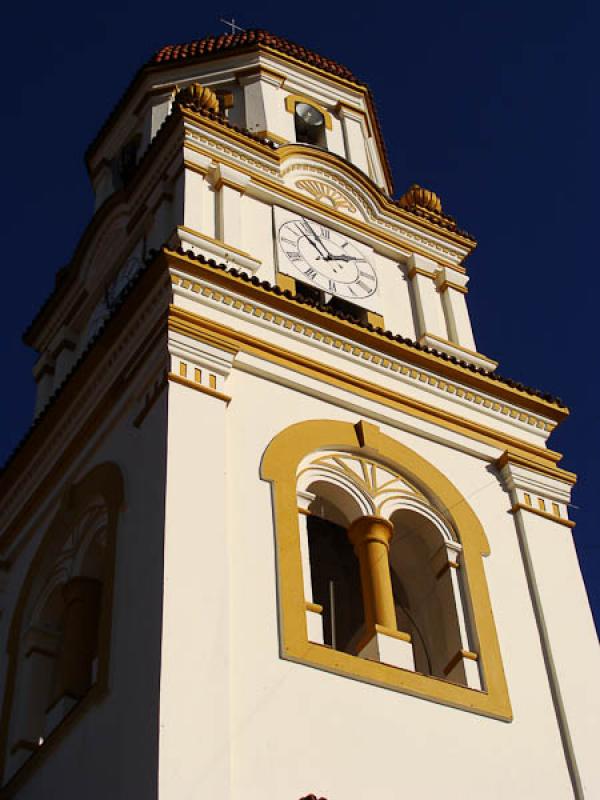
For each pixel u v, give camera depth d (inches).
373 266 1035.9
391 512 836.6
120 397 861.8
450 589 818.8
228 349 838.5
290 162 1050.1
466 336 1025.5
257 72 1159.0
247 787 636.1
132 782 633.0
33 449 950.4
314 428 840.9
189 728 635.5
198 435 778.2
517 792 719.7
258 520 760.3
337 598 960.3
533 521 883.4
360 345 911.7
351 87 1210.6
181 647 665.6
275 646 701.9
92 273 1091.3
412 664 753.0
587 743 762.8
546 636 812.6
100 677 710.5
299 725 676.1
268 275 950.4
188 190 970.7
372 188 1074.1
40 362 1113.4
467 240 1096.8
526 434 948.0
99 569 845.8
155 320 850.8
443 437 901.8
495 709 753.0
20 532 946.1
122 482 800.9
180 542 713.0
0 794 764.6
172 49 1206.3
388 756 692.7
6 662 866.1
